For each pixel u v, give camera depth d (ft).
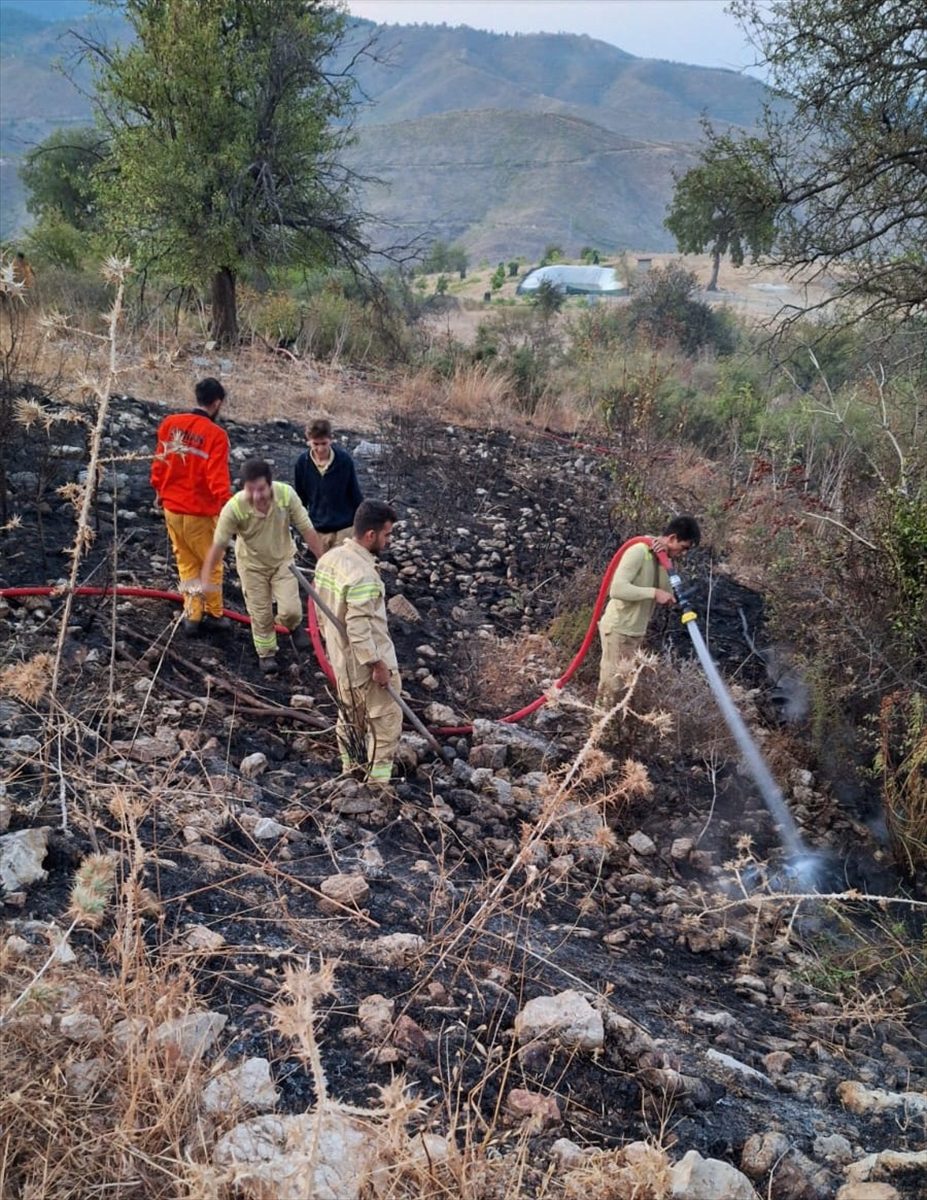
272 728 18.45
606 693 20.42
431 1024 11.03
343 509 22.90
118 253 49.16
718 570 31.32
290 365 46.39
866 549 22.21
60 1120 8.19
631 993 13.00
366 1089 9.74
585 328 66.90
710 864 17.80
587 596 27.02
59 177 88.69
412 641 24.29
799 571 23.99
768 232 36.45
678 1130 10.32
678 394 45.21
